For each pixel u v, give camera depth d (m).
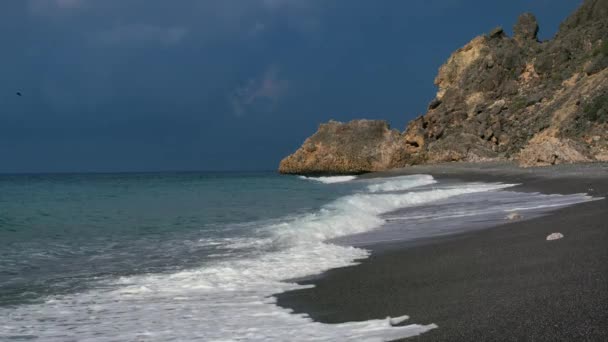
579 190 23.55
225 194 39.66
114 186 56.91
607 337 4.84
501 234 12.53
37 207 27.58
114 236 16.48
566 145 48.88
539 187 28.42
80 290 9.17
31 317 7.44
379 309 7.14
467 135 81.25
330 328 6.38
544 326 5.34
